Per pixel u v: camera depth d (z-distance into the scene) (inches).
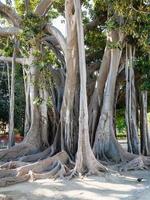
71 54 677.3
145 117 813.2
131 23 568.1
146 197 405.7
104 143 684.1
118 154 675.4
